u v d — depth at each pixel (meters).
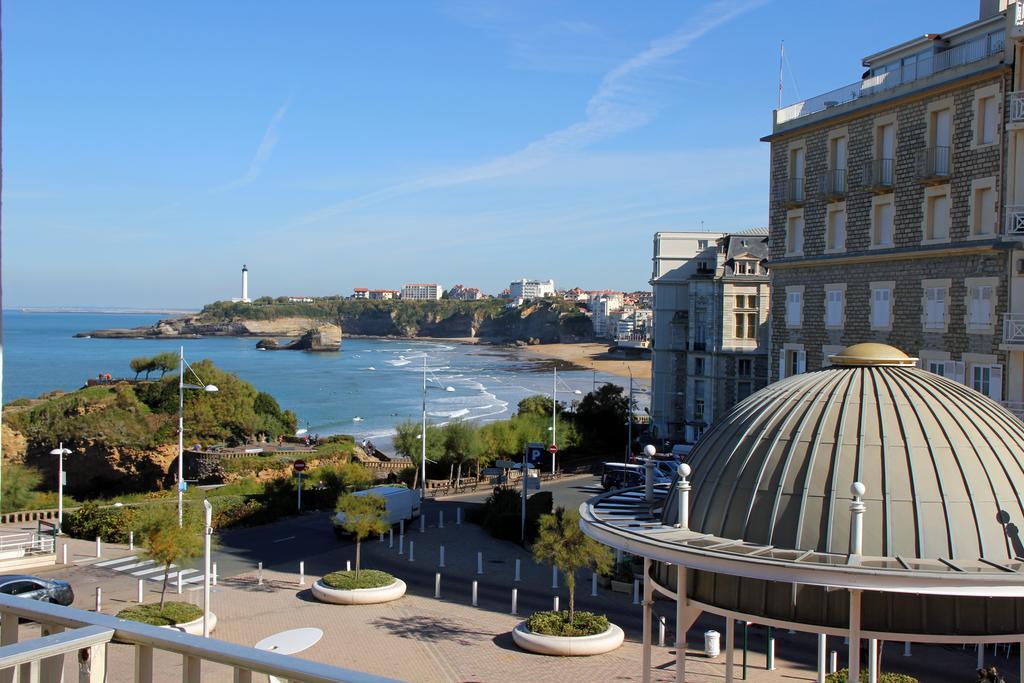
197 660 6.91
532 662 34.28
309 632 33.62
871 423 18.97
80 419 88.88
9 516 62.06
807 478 18.53
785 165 55.91
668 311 106.44
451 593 44.62
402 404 189.75
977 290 42.50
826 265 52.38
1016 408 40.12
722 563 17.44
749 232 103.94
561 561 36.94
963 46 44.66
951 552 17.44
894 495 17.97
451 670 33.19
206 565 36.06
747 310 96.31
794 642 37.28
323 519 63.84
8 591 37.16
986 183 42.00
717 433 21.23
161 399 95.94
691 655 35.38
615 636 36.16
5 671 6.88
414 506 62.66
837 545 17.81
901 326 47.16
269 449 92.75
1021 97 39.81
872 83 49.66
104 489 88.69
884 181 48.19
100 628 7.21
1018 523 17.89
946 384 20.50
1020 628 17.11
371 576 44.25
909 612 17.08
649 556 18.73
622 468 77.56
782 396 20.58
